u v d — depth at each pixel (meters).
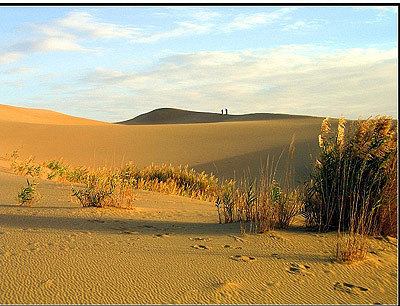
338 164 6.99
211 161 28.30
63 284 4.14
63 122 69.25
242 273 4.74
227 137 34.75
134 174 17.64
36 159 27.31
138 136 35.44
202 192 15.54
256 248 5.75
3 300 3.70
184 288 4.22
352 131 7.39
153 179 17.27
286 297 4.16
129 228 6.78
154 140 34.25
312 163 7.64
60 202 9.09
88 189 9.32
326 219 6.86
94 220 7.27
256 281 4.53
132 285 4.23
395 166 6.72
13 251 5.11
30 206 8.42
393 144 6.73
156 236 6.27
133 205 9.50
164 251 5.45
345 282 4.71
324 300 4.16
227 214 8.01
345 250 5.45
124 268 4.70
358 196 6.51
